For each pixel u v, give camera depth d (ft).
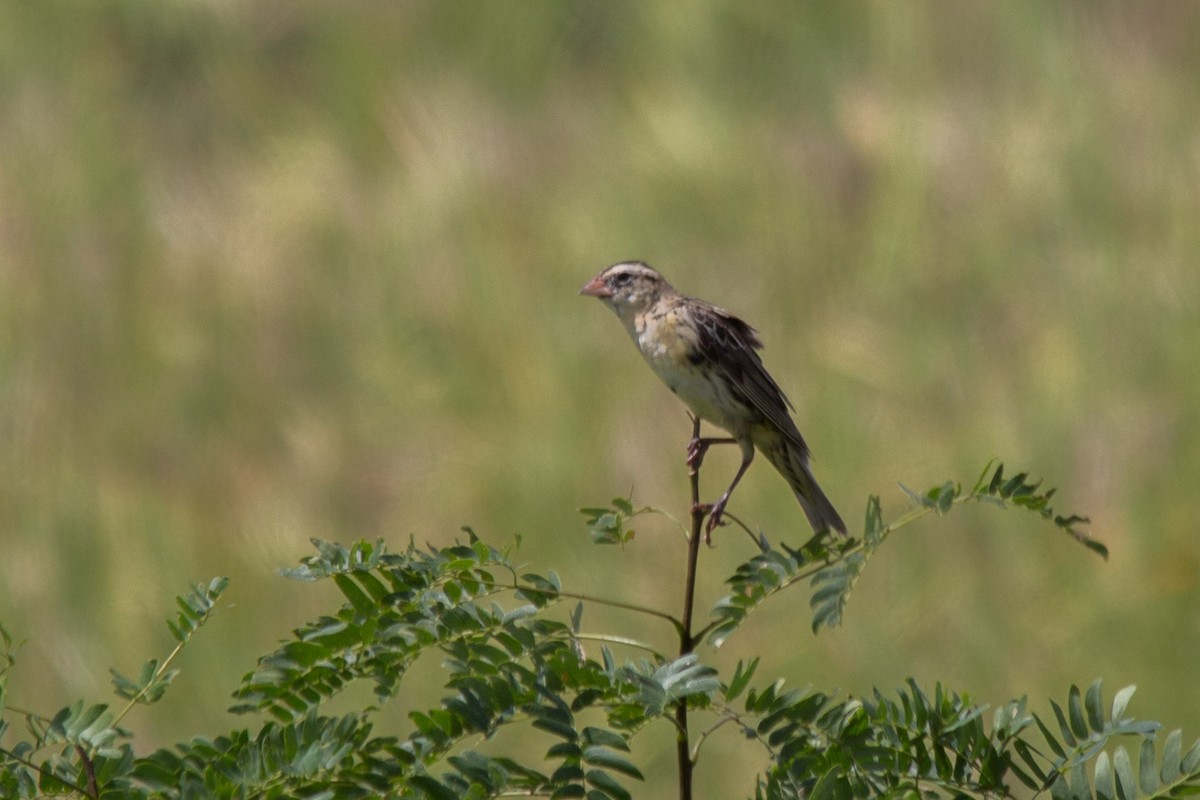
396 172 56.08
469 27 63.52
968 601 37.83
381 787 11.15
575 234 51.31
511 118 59.41
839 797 11.47
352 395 48.26
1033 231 50.80
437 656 33.17
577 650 12.26
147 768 11.68
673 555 40.37
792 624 37.58
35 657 38.27
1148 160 52.31
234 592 39.78
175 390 48.85
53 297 51.62
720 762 33.17
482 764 10.82
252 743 11.43
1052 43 58.39
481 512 43.55
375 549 12.48
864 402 44.88
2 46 63.16
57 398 48.21
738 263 50.72
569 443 43.52
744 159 53.98
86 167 56.80
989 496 12.76
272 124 61.46
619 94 60.75
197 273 52.11
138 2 66.03
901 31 59.36
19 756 11.91
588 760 10.77
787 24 61.36
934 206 51.55
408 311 49.73
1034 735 35.63
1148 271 47.78
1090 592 38.17
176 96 64.39
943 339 46.37
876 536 12.55
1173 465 40.88
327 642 11.95
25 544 40.60
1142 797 11.59
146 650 38.04
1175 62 58.08
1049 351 45.06
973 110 56.18
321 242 52.90
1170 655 36.91
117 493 43.27
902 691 12.28
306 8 66.18
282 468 46.11
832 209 52.47
